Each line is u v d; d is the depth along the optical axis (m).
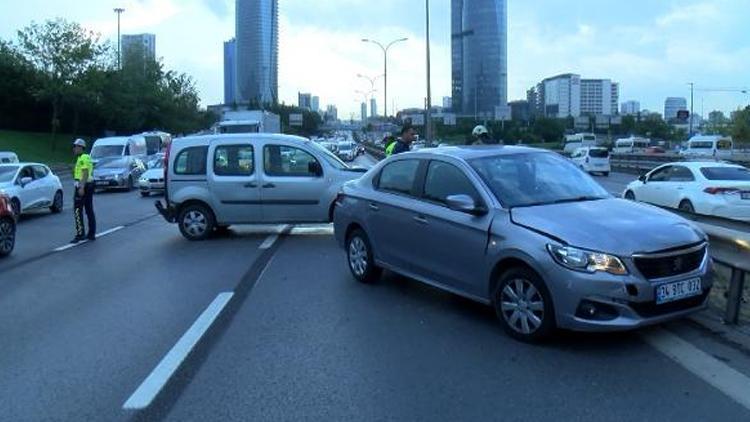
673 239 6.06
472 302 7.90
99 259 11.68
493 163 7.43
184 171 13.75
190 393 5.27
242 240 13.53
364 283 9.04
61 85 59.47
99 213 20.20
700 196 16.36
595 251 5.87
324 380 5.50
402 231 8.07
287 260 11.05
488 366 5.75
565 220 6.32
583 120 123.12
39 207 20.22
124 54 81.38
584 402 4.97
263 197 13.67
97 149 35.12
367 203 8.77
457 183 7.41
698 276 6.08
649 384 5.30
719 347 6.14
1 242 12.16
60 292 9.02
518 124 115.81
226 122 36.38
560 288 5.96
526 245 6.25
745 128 100.12
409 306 7.79
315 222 13.84
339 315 7.47
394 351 6.19
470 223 6.95
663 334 6.52
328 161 13.92
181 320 7.43
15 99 68.06
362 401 5.05
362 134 151.50
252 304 8.07
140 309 7.96
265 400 5.11
